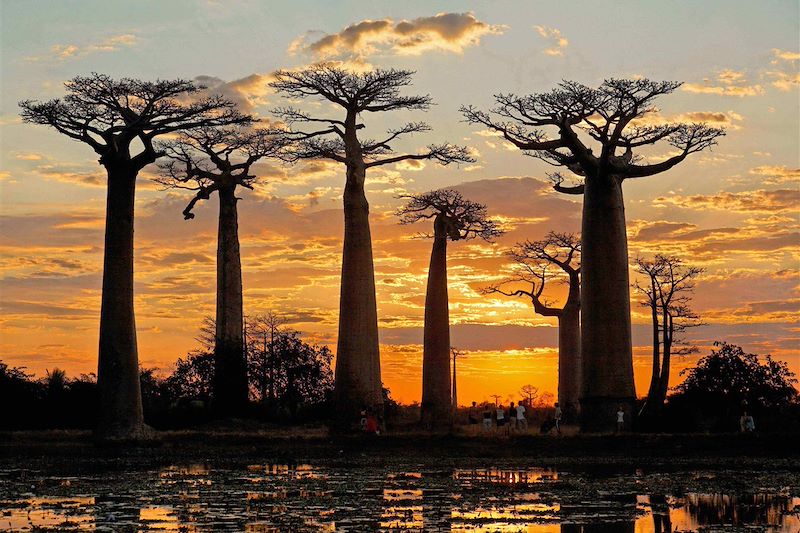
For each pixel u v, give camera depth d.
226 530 21.20
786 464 35.72
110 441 41.66
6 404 50.16
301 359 66.00
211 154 54.16
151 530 21.20
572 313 63.47
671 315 54.47
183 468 34.41
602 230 43.03
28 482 29.58
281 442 42.53
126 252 43.00
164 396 63.38
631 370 42.81
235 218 53.81
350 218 47.38
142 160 43.50
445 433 44.31
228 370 52.47
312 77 48.16
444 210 55.53
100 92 42.91
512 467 35.16
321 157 48.09
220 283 53.19
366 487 28.52
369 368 46.66
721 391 51.56
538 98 43.38
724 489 28.17
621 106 43.28
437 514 23.39
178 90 43.78
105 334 42.59
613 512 23.89
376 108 49.25
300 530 21.23
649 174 43.59
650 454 38.84
